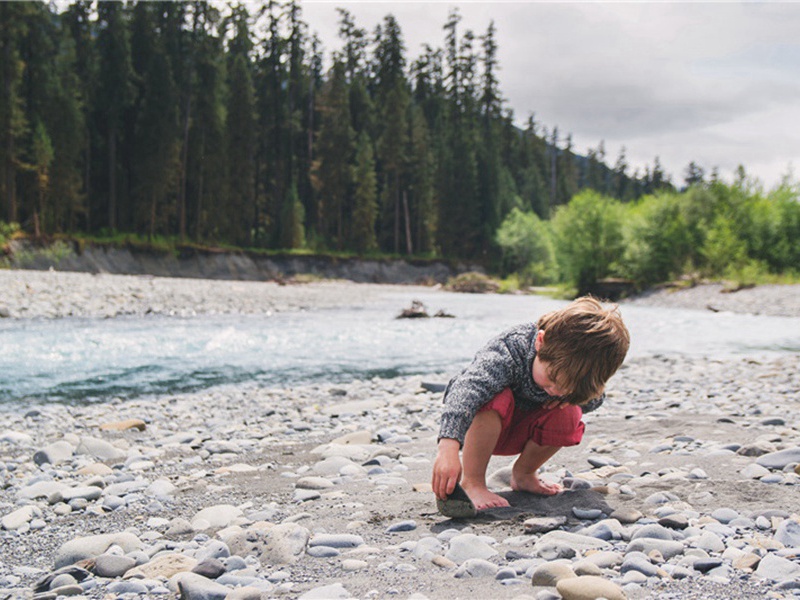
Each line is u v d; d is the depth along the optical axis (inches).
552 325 97.0
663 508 98.3
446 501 98.7
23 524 111.7
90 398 257.6
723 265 1055.0
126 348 391.5
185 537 101.7
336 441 180.1
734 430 169.6
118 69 1722.4
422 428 199.8
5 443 184.2
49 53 1717.5
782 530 85.5
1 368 321.1
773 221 1088.8
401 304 884.0
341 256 2074.3
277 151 2276.1
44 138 1454.2
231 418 224.4
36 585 82.5
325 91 2463.1
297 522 104.0
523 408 107.7
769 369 321.7
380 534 95.7
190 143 1879.9
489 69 3107.8
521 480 115.6
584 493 110.9
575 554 81.3
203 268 1728.6
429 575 77.4
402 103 2365.9
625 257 1139.9
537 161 3796.8
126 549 95.2
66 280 785.6
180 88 1867.6
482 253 2596.0
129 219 1822.1
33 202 1514.5
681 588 69.8
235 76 2048.5
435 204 2529.5
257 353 397.1
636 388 271.9
